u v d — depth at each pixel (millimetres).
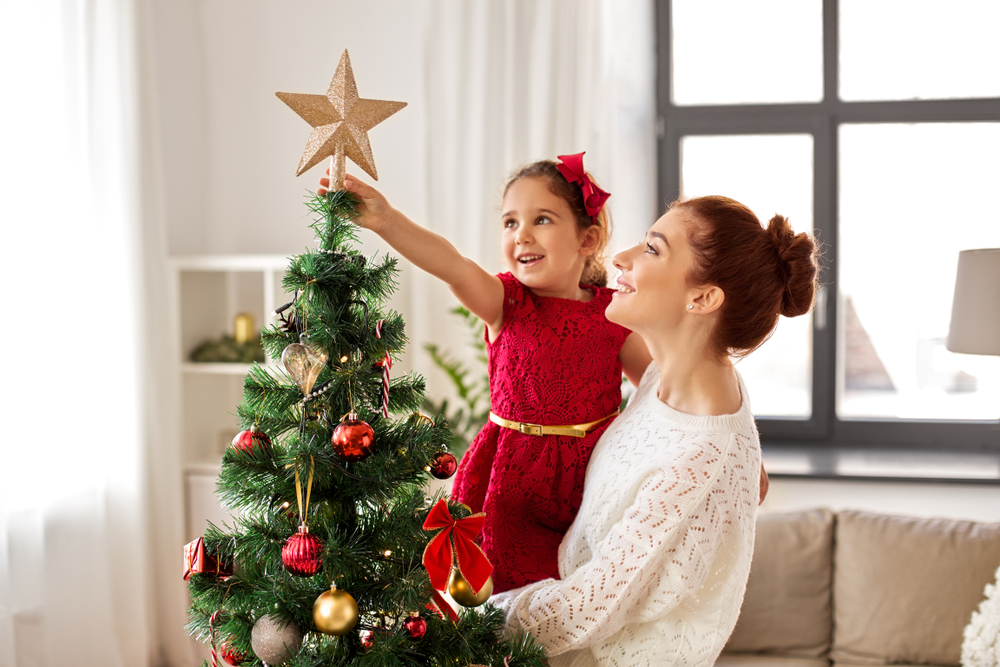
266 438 897
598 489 1056
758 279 1013
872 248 3119
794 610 2182
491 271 3002
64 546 2285
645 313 1031
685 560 948
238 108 3234
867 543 2180
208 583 893
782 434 3180
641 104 2992
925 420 3115
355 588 898
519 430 1164
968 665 1717
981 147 3031
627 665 1035
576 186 1203
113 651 2420
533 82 2953
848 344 3164
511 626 1022
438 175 3035
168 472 2729
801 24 3107
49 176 2219
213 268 2809
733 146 3154
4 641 2018
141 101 2629
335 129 914
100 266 2443
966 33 3039
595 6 2924
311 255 895
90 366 2377
